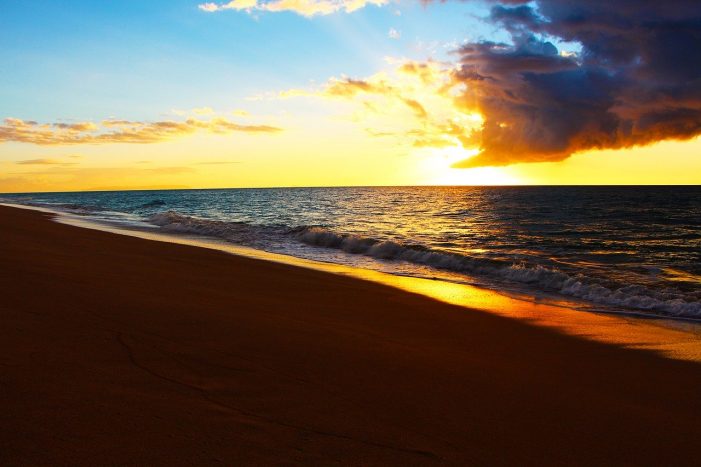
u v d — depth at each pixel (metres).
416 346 5.39
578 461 2.89
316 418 3.12
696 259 15.26
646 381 4.65
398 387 3.90
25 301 5.41
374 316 6.95
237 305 6.64
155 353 4.08
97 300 5.85
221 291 7.75
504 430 3.24
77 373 3.44
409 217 35.78
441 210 45.72
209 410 3.05
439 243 19.31
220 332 5.00
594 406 3.87
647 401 4.09
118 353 3.98
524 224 29.34
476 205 55.75
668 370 5.03
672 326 7.12
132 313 5.38
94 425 2.67
